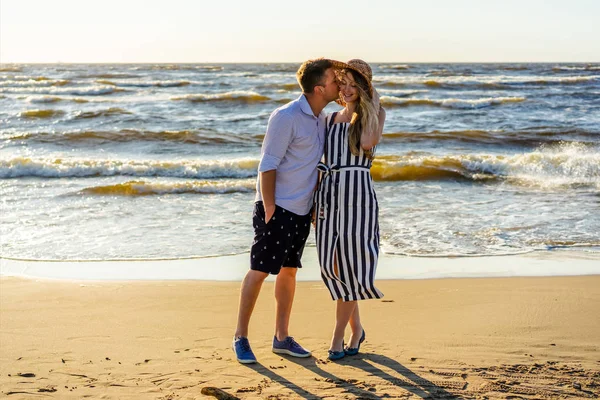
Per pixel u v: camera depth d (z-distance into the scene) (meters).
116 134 16.55
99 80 41.19
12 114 21.41
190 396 3.00
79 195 9.88
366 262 3.43
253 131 18.22
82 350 3.67
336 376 3.26
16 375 3.27
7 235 7.18
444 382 3.14
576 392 3.02
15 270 5.77
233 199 9.70
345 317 3.52
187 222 7.92
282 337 3.62
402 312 4.40
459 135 16.70
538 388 3.06
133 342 3.81
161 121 20.41
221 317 4.33
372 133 3.35
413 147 15.52
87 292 5.01
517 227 7.46
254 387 3.11
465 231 7.25
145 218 8.17
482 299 4.73
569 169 12.01
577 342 3.74
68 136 16.44
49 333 3.98
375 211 3.46
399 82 35.03
